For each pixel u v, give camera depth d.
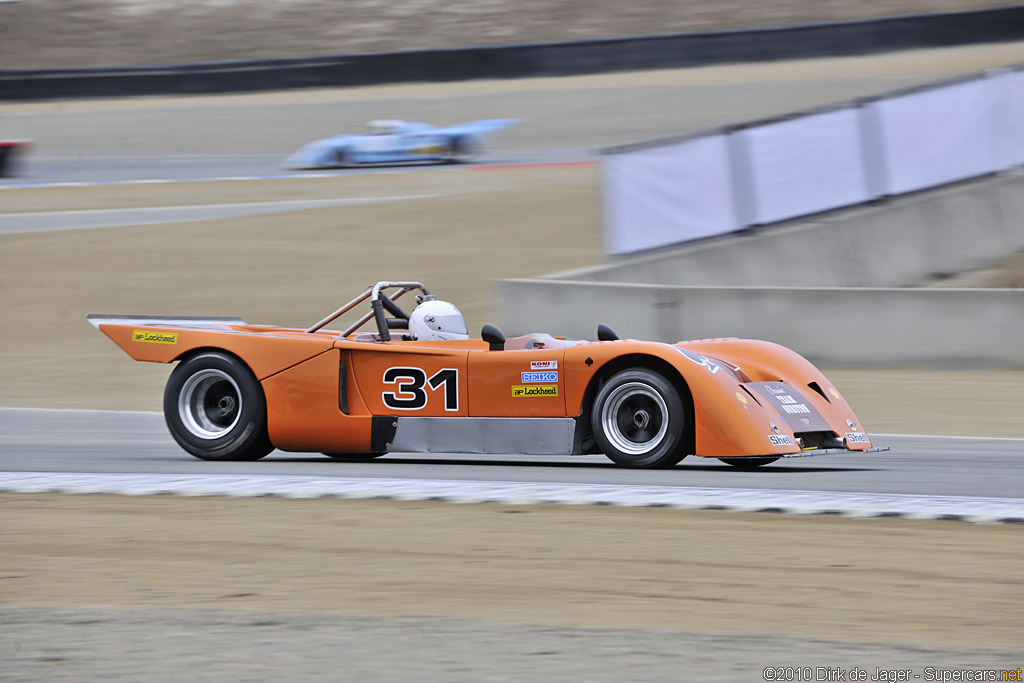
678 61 147.62
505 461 28.44
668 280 59.41
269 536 19.12
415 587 15.93
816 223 61.50
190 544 18.64
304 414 27.42
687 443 24.77
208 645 12.93
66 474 25.55
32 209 93.00
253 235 80.06
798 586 15.73
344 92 150.50
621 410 25.47
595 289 51.72
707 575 16.36
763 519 19.94
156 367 51.66
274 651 12.67
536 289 53.22
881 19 142.25
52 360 53.28
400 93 146.88
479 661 12.23
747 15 186.00
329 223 83.50
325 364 27.39
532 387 25.70
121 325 29.16
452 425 26.39
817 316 48.38
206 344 28.20
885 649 12.79
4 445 31.81
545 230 79.25
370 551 18.03
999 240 64.00
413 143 108.56
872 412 38.81
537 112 132.38
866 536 18.59
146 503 22.08
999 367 45.97
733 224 61.19
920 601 14.95
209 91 153.38
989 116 65.38
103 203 94.94
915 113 63.84
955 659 12.40
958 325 46.53
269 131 131.88
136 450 30.75
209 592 15.73
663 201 60.19
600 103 133.62
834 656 12.48
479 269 69.38
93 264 73.38
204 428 28.61
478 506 21.34
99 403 43.56
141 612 14.56
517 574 16.56
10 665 12.26
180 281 68.69
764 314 49.00
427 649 12.72
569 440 25.45
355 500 22.08
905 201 62.94
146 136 132.75
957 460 28.36
